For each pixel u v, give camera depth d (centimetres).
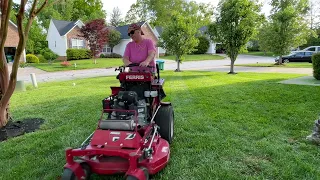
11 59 2838
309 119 517
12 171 341
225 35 1551
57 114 639
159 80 406
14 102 822
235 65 2384
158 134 363
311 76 1280
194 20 2006
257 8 1528
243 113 584
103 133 296
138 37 394
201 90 917
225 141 416
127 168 284
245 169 328
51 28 3722
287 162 338
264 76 1359
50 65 2703
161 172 323
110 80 1409
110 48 4009
